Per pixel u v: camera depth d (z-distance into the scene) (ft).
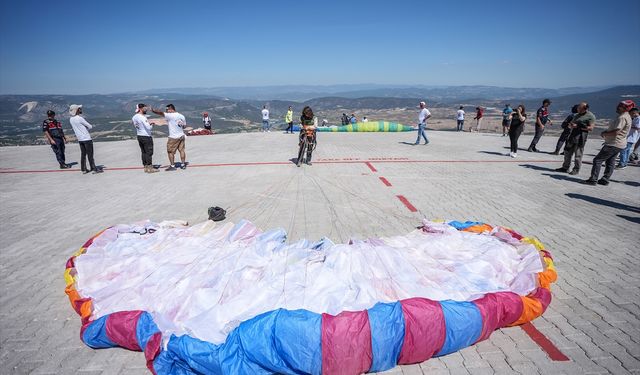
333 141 57.31
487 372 9.65
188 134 71.20
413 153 44.04
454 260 13.84
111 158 43.42
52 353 10.57
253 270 13.04
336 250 13.83
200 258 14.03
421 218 21.15
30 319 12.16
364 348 9.16
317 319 9.25
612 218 20.98
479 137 62.59
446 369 9.81
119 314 10.35
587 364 9.86
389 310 9.68
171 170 35.22
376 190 27.14
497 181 29.73
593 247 17.08
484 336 10.41
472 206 23.31
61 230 20.21
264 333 9.17
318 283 11.87
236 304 10.87
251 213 22.33
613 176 31.58
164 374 9.57
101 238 15.79
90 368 9.98
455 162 38.06
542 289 11.85
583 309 12.28
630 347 10.48
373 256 13.47
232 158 41.37
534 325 11.51
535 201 24.29
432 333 9.55
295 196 25.79
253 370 9.12
